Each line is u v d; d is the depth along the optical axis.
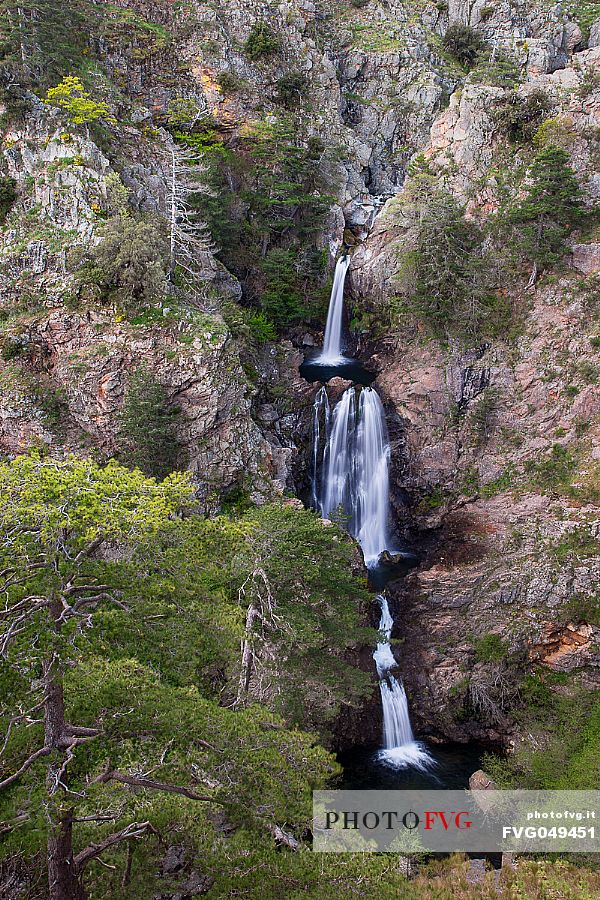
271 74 62.50
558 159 45.22
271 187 55.62
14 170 43.06
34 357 39.62
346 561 32.16
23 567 11.41
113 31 54.06
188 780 14.77
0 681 11.48
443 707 36.34
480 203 53.31
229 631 14.61
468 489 46.62
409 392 48.94
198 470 38.09
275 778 13.53
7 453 39.06
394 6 78.62
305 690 27.41
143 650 12.95
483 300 49.88
